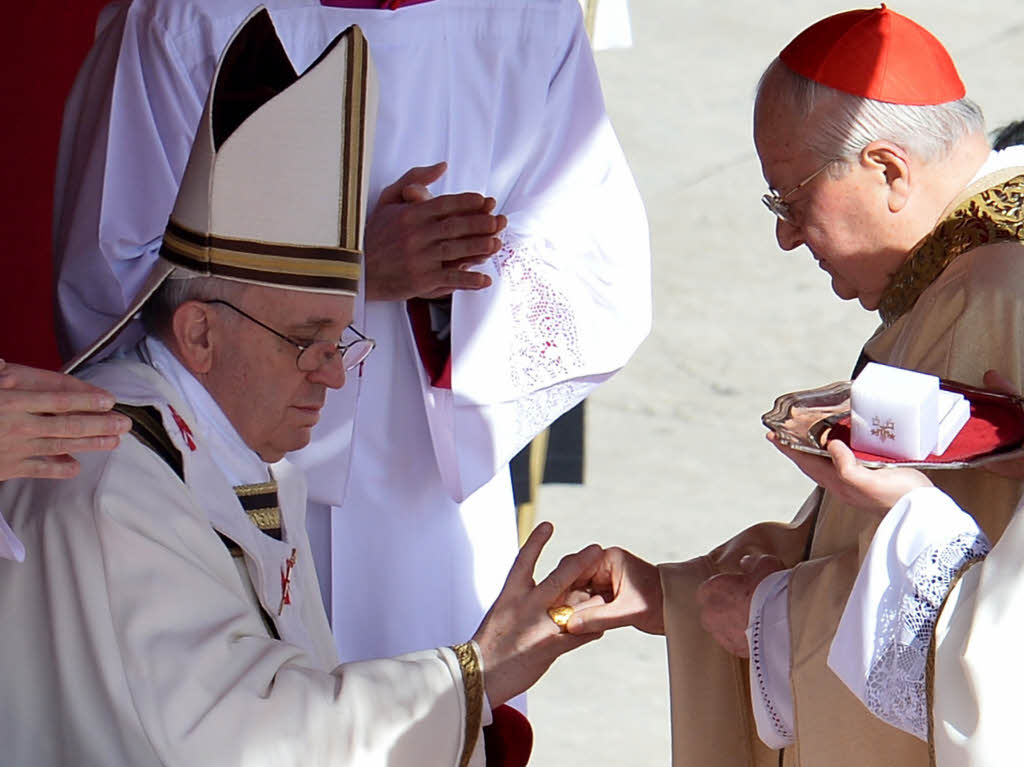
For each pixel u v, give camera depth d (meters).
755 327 28.08
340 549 12.46
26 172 16.00
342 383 9.31
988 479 8.45
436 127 12.53
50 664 8.57
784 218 9.00
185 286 9.08
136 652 8.35
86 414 7.73
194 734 8.30
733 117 37.34
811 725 8.70
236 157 8.81
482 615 13.05
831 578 8.71
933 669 7.41
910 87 8.54
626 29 18.89
